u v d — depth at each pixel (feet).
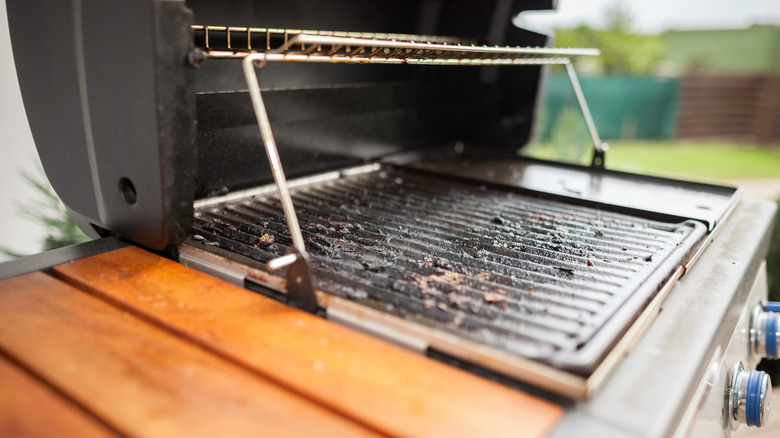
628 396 1.77
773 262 5.06
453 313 1.98
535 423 1.68
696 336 2.00
